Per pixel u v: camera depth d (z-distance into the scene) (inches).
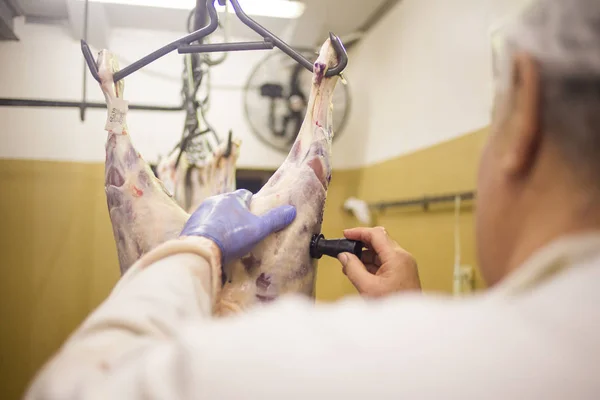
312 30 95.1
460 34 70.7
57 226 91.1
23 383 88.0
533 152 16.0
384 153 95.5
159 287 21.3
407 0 87.0
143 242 37.5
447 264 72.4
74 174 92.0
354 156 107.9
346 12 94.9
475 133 66.7
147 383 13.9
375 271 39.4
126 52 97.3
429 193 78.4
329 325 14.2
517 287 14.8
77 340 18.7
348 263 36.3
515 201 17.0
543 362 12.5
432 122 78.2
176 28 98.4
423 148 80.7
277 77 98.4
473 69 67.5
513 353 12.8
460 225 69.2
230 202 32.0
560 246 14.5
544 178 15.8
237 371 12.9
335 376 12.7
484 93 64.8
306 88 99.6
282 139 100.7
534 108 15.4
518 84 16.3
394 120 91.7
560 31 14.9
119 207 38.4
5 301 88.4
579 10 14.8
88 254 92.0
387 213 92.5
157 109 77.0
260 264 35.2
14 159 89.4
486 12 64.7
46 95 91.0
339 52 38.9
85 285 91.7
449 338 13.3
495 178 17.8
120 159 38.9
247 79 103.2
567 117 14.7
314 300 38.4
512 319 13.6
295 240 36.1
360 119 106.0
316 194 37.5
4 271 88.5
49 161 91.0
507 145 17.1
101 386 15.3
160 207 38.3
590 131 14.5
